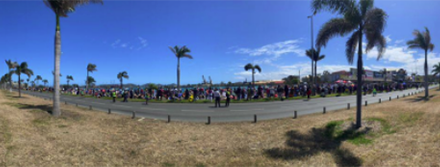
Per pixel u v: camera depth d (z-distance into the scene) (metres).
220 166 5.14
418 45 18.45
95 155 5.63
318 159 5.36
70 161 5.09
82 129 8.12
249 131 8.39
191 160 5.54
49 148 5.71
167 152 6.13
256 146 6.56
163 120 10.97
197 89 25.84
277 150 6.09
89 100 26.31
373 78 65.75
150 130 8.65
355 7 7.41
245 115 12.43
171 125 9.67
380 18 7.57
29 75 27.05
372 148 5.88
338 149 5.99
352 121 8.57
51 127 7.93
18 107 11.99
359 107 7.86
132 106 18.42
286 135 7.53
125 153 5.97
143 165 5.21
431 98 15.72
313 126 8.49
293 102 19.34
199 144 6.88
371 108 12.36
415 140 6.06
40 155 5.21
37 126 7.77
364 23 7.80
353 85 31.34
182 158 5.68
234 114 12.91
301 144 6.54
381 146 5.96
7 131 6.50
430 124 7.42
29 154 5.18
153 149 6.36
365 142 6.45
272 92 24.19
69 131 7.62
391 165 4.70
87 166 4.94
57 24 10.83
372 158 5.18
